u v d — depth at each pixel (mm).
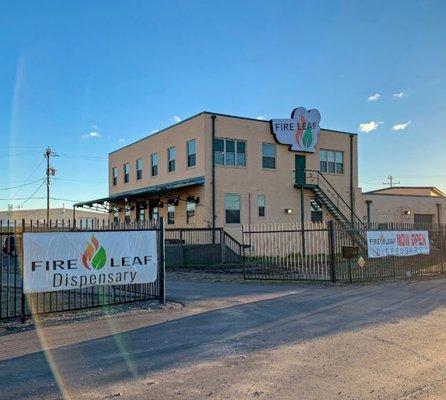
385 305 10578
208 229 24438
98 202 36188
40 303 11438
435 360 6176
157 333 7977
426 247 18016
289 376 5594
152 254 10977
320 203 29734
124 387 5309
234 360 6293
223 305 10828
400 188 47656
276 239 18484
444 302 10938
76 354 6715
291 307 10422
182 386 5309
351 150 32250
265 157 28578
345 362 6129
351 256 15492
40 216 71562
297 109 29484
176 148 29188
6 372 5922
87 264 9961
